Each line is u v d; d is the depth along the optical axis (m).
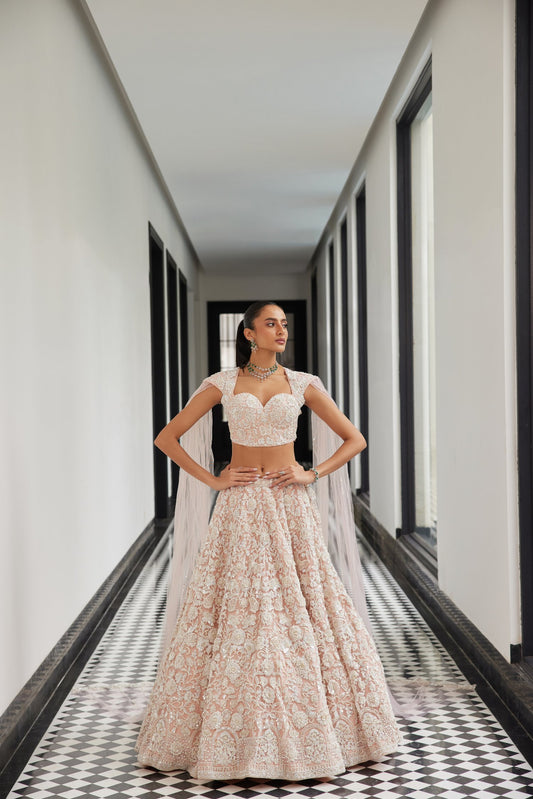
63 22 4.37
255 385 3.20
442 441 4.74
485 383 3.75
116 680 3.89
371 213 7.27
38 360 3.69
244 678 2.86
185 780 2.86
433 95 4.76
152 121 6.39
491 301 3.62
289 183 8.47
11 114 3.36
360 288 8.60
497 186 3.50
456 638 4.33
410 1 4.36
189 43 4.86
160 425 8.93
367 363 8.54
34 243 3.68
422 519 6.14
